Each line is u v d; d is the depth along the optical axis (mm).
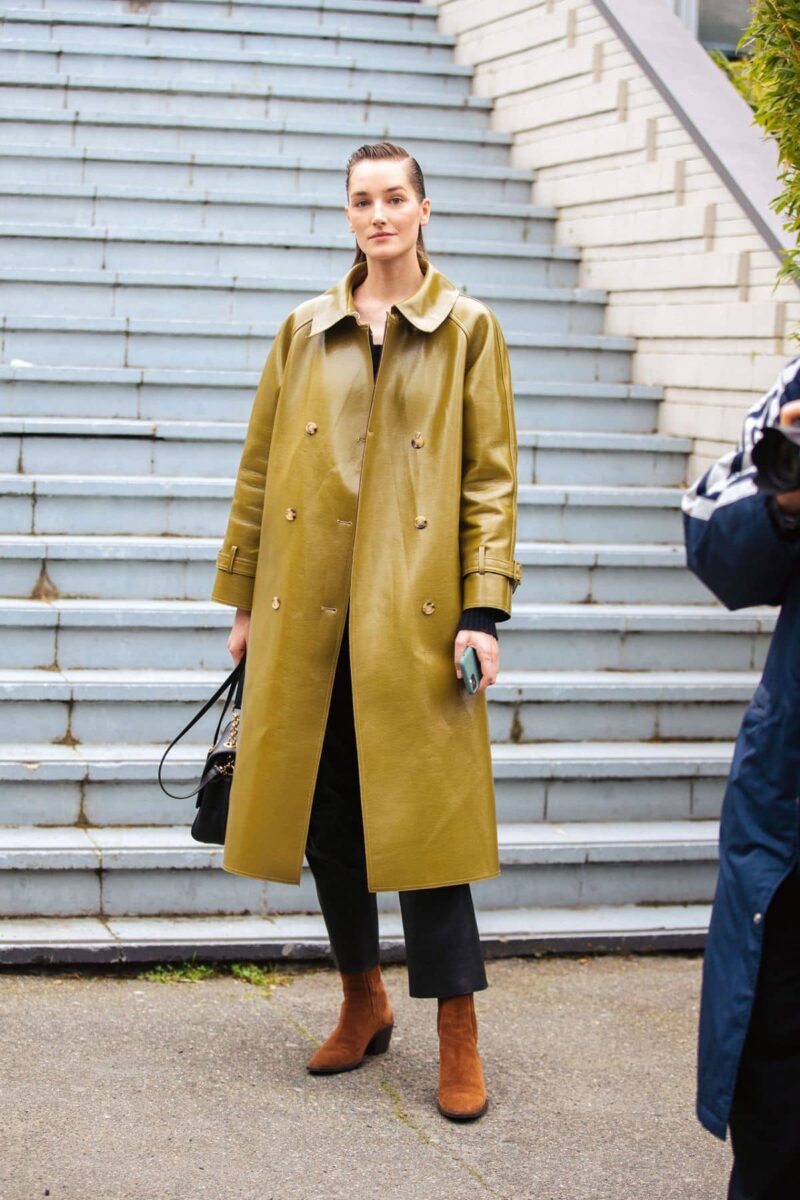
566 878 5129
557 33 8133
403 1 9734
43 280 6891
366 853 3609
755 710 2693
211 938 4613
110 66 8500
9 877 4691
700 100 7137
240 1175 3352
